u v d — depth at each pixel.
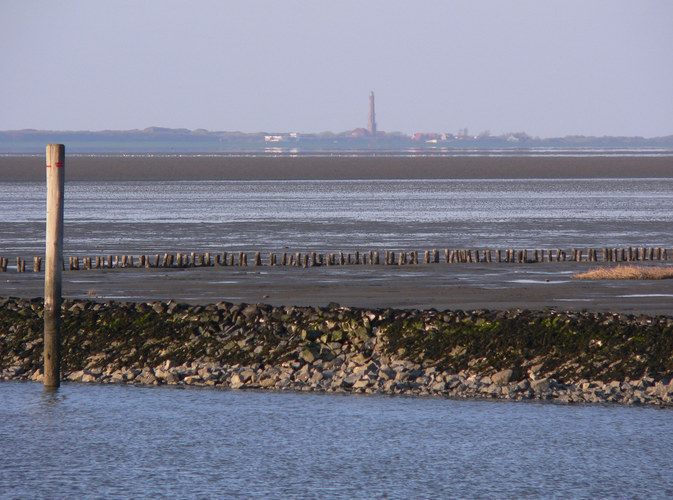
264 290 36.16
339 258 47.28
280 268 44.88
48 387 22.09
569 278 40.59
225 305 27.50
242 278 40.41
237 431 17.92
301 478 15.16
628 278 40.28
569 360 23.12
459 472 15.45
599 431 17.86
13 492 14.55
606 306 31.52
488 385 21.72
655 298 33.69
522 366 22.86
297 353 24.16
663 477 15.20
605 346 23.67
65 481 15.07
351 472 15.45
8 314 28.41
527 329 24.50
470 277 41.00
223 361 24.25
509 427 18.16
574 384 21.83
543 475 15.27
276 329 25.61
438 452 16.52
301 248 55.91
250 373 22.73
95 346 25.62
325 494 14.42
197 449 16.77
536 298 33.75
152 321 26.72
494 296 34.34
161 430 18.03
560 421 18.59
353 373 22.70
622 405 20.08
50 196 21.84
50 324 22.11
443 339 24.31
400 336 24.86
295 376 22.72
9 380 23.33
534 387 21.34
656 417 18.95
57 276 22.03
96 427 18.27
